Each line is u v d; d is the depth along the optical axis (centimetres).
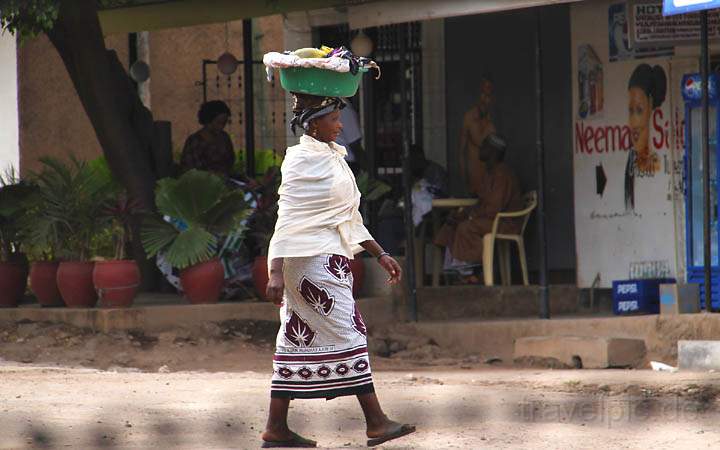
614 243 3234
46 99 5181
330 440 1692
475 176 3466
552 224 3425
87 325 2931
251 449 1606
